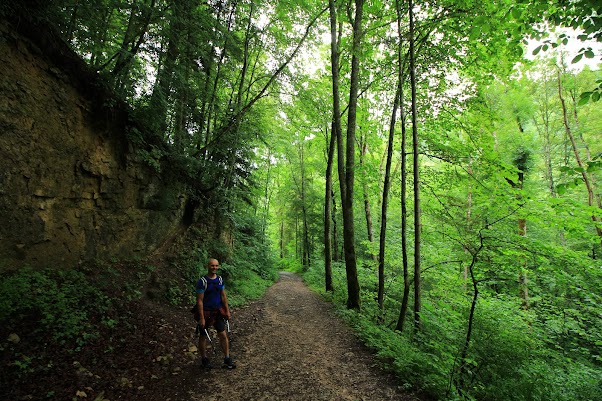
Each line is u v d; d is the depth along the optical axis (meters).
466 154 8.65
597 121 15.70
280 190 29.58
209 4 10.38
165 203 9.18
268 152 23.48
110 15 7.57
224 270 11.72
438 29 8.26
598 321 8.98
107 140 7.18
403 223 8.35
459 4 7.10
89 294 5.82
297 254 36.38
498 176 8.39
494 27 6.18
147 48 7.83
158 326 6.20
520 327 8.23
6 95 5.11
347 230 9.72
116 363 4.52
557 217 7.17
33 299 4.78
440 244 10.77
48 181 5.88
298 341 6.66
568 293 11.03
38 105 5.65
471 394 4.96
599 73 14.71
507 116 14.10
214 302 5.03
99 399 3.62
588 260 7.36
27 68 5.43
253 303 10.76
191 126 10.87
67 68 6.16
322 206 26.31
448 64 8.67
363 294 11.14
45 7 5.68
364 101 14.46
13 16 5.11
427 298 11.65
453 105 9.07
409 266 12.99
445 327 7.69
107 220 7.25
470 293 10.40
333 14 10.28
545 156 18.14
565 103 16.23
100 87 6.79
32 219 5.57
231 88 13.21
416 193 7.77
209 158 11.64
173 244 9.69
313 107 13.63
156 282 7.89
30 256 5.50
